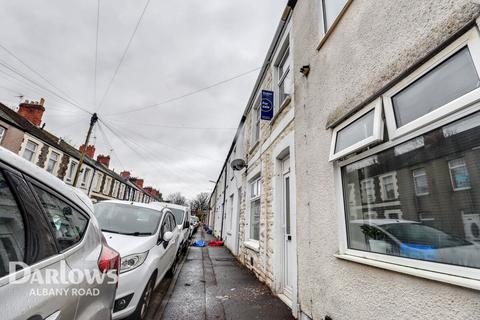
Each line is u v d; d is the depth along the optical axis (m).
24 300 1.10
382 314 2.02
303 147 3.97
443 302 1.56
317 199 3.34
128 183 33.06
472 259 1.53
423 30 1.90
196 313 3.84
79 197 2.03
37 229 1.36
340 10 3.43
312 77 3.89
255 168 7.46
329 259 2.90
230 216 12.12
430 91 1.87
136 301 3.23
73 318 1.45
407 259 1.94
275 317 3.71
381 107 2.33
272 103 6.33
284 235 4.97
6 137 14.56
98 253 1.94
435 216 1.79
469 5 1.57
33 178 1.43
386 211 2.25
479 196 1.52
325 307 2.90
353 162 2.76
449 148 1.73
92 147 24.41
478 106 1.53
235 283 5.59
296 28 5.00
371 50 2.51
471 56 1.57
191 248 11.62
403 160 2.11
